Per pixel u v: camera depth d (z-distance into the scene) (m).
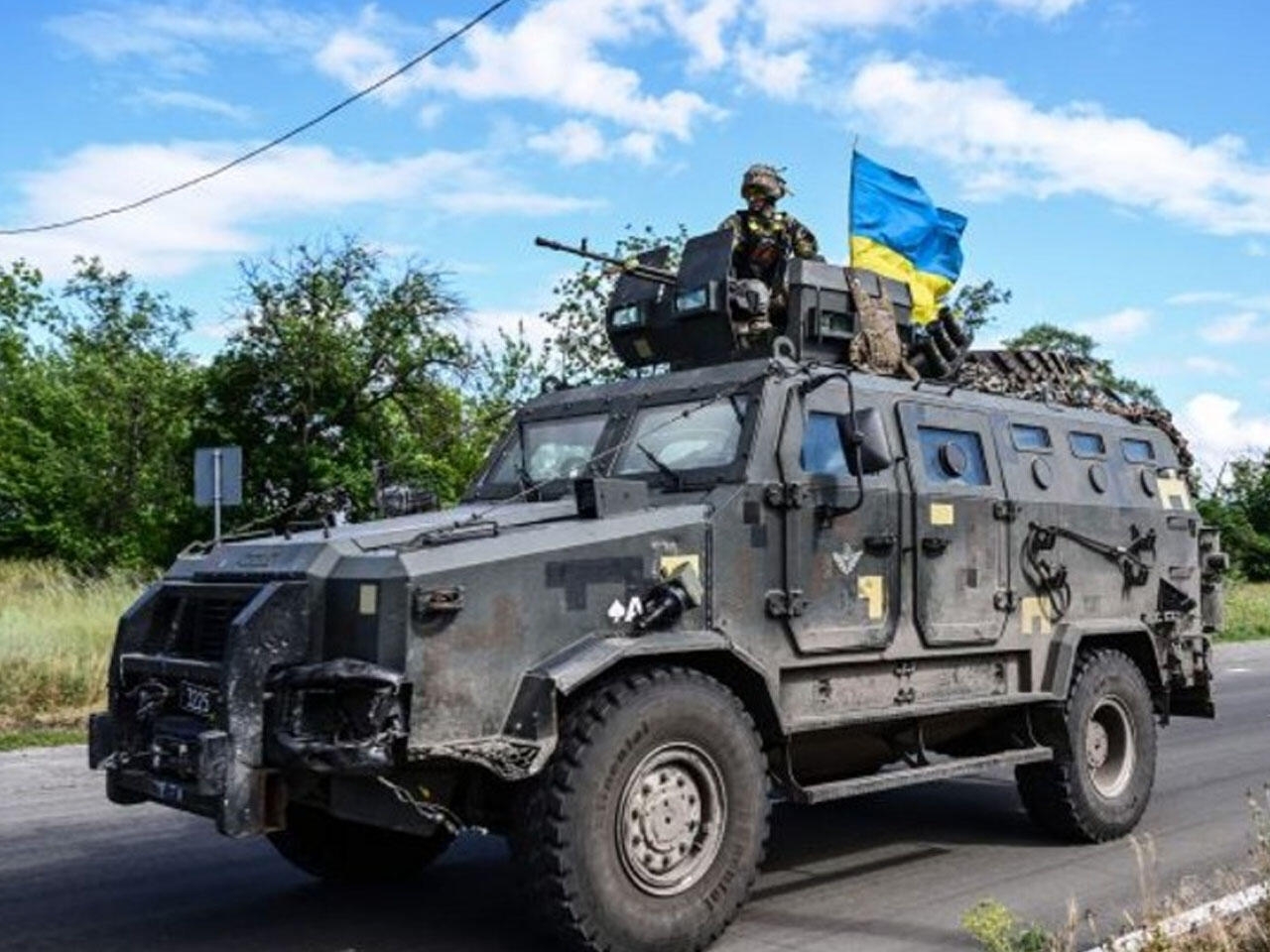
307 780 5.12
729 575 5.78
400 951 5.45
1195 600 8.58
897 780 6.27
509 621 5.13
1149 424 8.85
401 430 23.69
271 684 5.00
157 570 23.91
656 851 5.22
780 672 5.97
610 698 5.15
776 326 7.18
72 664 12.70
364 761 4.76
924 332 7.71
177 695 5.41
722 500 5.82
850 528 6.29
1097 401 8.62
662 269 7.69
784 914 5.96
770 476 5.98
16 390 29.88
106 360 31.92
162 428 28.05
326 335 22.97
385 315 23.23
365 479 22.36
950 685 6.83
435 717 4.93
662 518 5.62
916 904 6.13
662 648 5.37
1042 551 7.32
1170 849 7.24
